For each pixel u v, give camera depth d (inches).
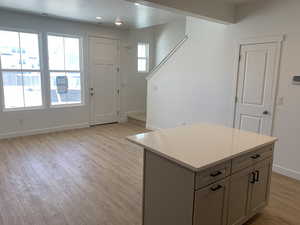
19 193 106.0
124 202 100.7
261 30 134.7
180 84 191.3
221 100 161.0
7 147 167.0
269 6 129.8
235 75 150.2
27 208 94.8
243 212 81.4
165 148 72.9
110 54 239.8
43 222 86.4
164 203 71.5
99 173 128.6
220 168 67.4
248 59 142.7
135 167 137.4
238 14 144.2
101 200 101.9
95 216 90.7
